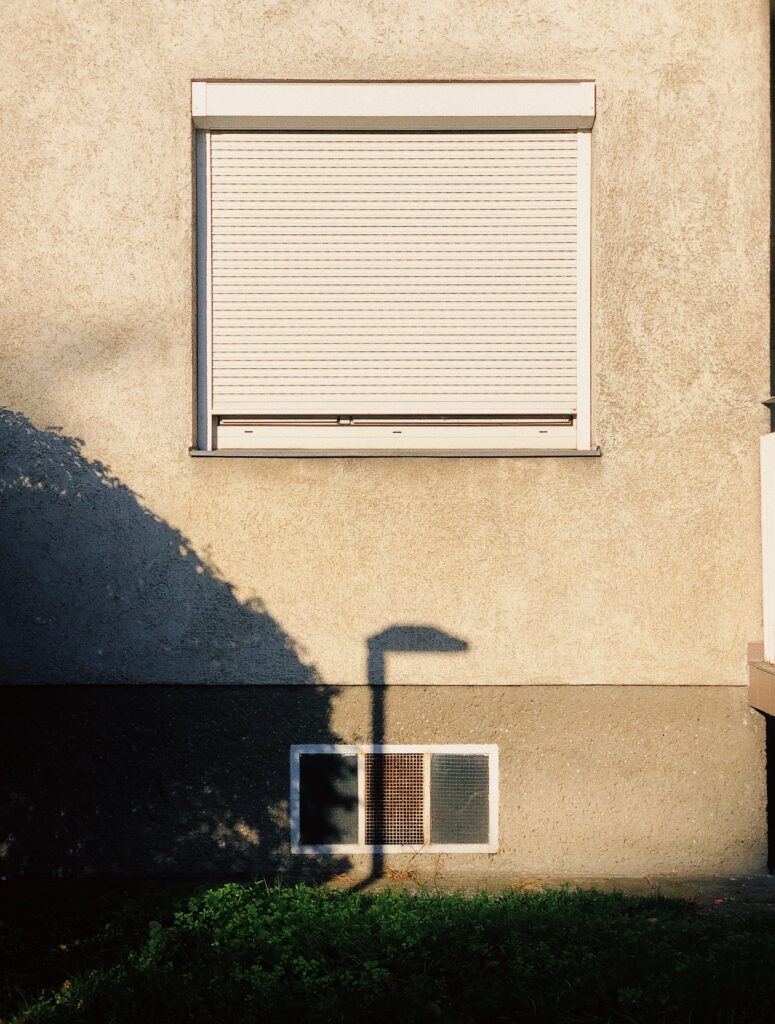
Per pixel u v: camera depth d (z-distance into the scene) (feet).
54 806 20.30
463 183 21.08
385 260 21.09
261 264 21.07
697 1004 13.93
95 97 20.42
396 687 20.40
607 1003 14.23
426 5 20.42
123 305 20.49
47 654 20.30
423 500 20.39
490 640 20.35
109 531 20.36
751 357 20.51
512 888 19.13
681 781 20.30
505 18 20.42
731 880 19.97
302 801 20.39
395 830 20.38
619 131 20.45
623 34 20.42
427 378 21.12
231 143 21.02
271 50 20.40
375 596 20.38
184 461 20.42
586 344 20.99
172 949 15.58
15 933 16.56
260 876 20.15
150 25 20.39
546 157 21.02
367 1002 14.01
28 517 20.31
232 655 20.35
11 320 20.40
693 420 20.48
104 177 20.44
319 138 21.04
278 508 20.39
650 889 19.43
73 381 20.42
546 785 20.34
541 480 20.42
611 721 20.34
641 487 20.43
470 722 20.36
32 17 20.35
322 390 21.11
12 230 20.39
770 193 20.81
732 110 20.44
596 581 20.36
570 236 21.03
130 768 20.36
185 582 20.36
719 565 20.39
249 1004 14.06
